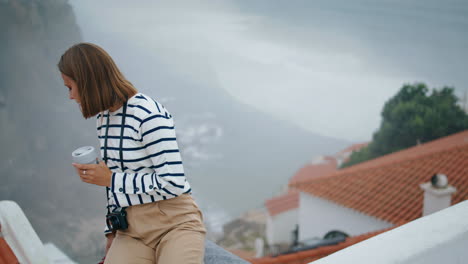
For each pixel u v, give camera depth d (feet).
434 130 114.32
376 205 41.22
